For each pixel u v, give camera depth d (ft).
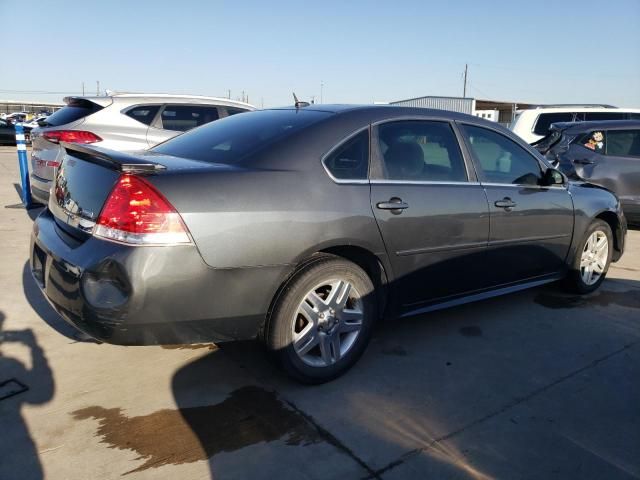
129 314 8.13
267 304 9.34
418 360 11.48
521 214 13.14
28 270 16.34
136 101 22.67
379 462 8.11
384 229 10.42
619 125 25.29
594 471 8.07
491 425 9.16
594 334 13.12
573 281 15.62
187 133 12.55
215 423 8.92
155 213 8.16
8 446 8.13
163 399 9.59
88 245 8.43
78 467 7.75
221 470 7.79
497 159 13.16
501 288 13.48
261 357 11.28
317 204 9.59
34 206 26.27
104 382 10.08
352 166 10.40
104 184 8.67
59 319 12.76
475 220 12.03
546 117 36.76
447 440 8.70
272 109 12.53
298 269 9.62
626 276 18.19
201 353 11.37
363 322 10.60
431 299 11.87
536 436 8.89
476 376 10.85
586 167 25.25
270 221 9.04
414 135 11.61
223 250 8.62
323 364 10.19
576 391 10.37
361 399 9.84
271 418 9.12
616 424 9.32
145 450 8.17
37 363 10.68
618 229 16.75
